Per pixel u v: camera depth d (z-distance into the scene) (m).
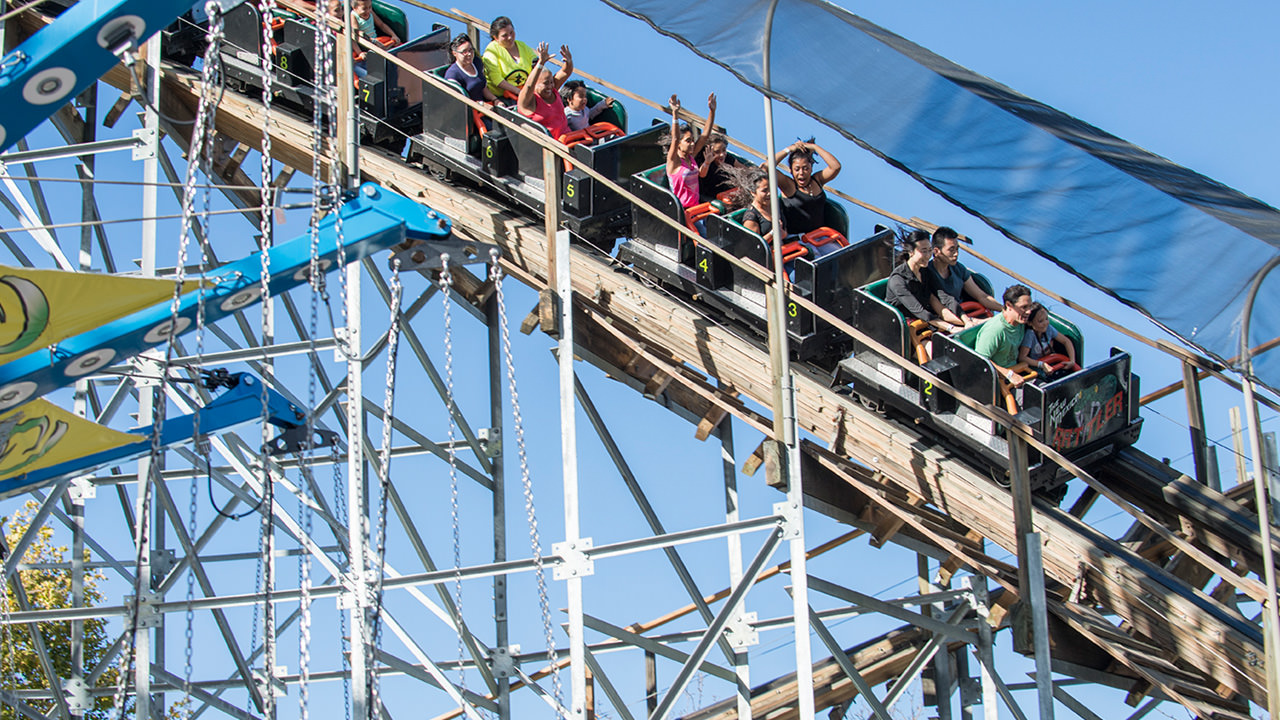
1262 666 10.45
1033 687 14.12
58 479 12.87
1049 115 11.57
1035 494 12.06
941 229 13.23
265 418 9.92
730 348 13.11
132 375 12.12
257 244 16.23
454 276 15.74
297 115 16.28
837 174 14.52
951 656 15.13
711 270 13.34
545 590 11.64
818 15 11.82
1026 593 11.28
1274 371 9.85
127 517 17.12
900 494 13.41
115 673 22.36
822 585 13.57
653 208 12.88
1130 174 10.74
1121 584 11.24
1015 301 12.07
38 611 13.68
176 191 16.06
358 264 13.02
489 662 15.15
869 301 12.61
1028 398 11.88
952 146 11.13
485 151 15.02
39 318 10.21
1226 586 12.58
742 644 14.16
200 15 16.52
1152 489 12.47
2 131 9.77
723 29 12.02
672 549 14.85
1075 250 10.54
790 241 13.83
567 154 13.26
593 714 16.42
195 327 11.07
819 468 13.03
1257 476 10.00
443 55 16.95
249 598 13.17
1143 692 12.69
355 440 12.77
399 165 15.93
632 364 14.60
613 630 14.59
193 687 15.57
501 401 15.78
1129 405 12.51
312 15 15.30
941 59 12.01
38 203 16.73
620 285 13.86
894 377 12.42
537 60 15.75
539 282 14.45
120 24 9.38
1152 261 10.35
